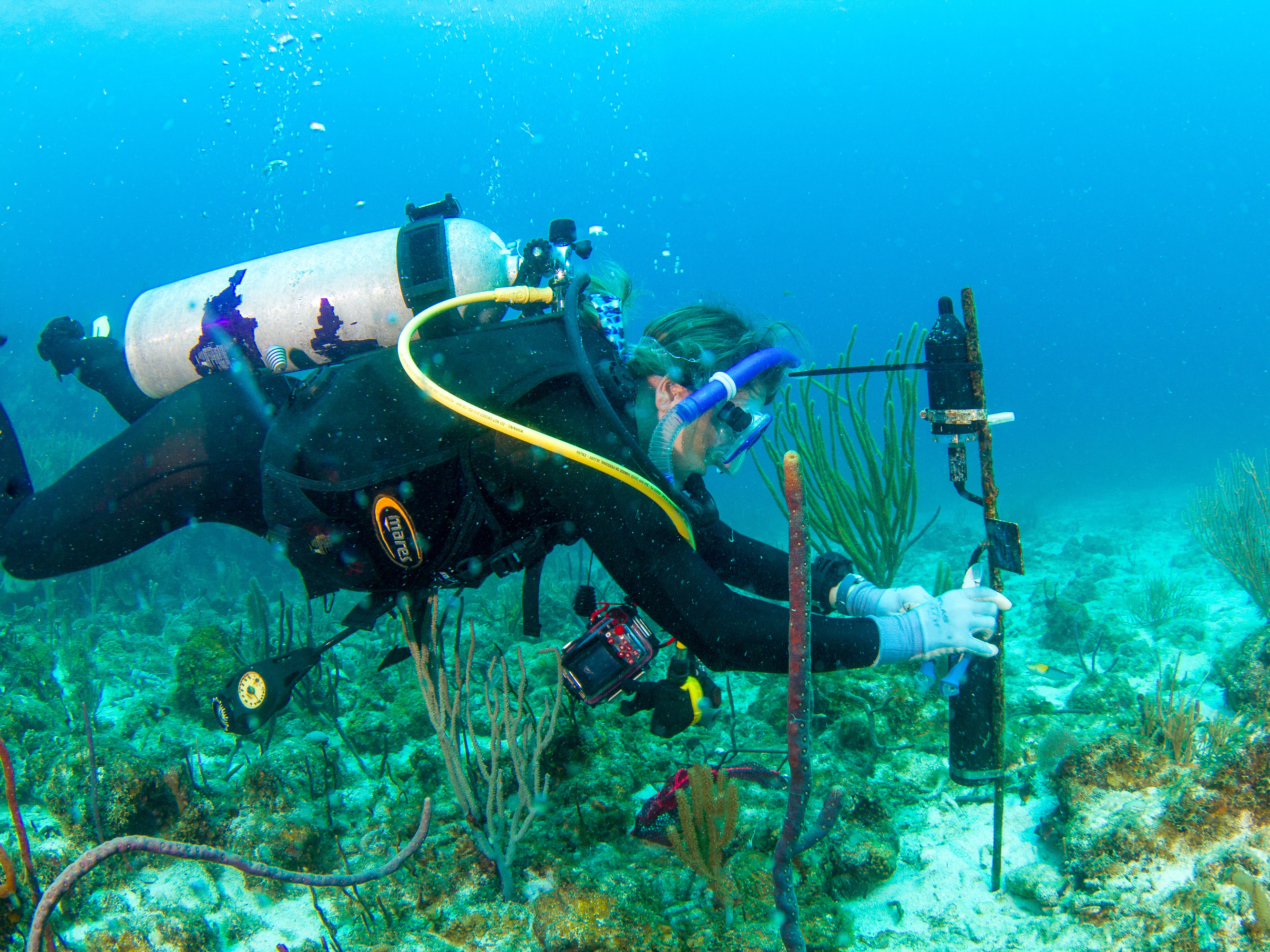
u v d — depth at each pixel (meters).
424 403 1.68
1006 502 19.06
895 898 2.47
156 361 2.27
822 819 1.55
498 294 1.75
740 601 1.62
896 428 4.66
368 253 2.05
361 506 1.71
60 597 7.77
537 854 2.58
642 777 3.13
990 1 71.00
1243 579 5.48
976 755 2.25
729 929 2.19
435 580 1.97
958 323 2.08
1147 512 13.84
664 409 1.83
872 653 1.67
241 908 2.61
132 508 2.16
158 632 7.08
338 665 4.77
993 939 2.24
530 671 4.41
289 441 1.77
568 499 1.55
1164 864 2.26
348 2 39.22
